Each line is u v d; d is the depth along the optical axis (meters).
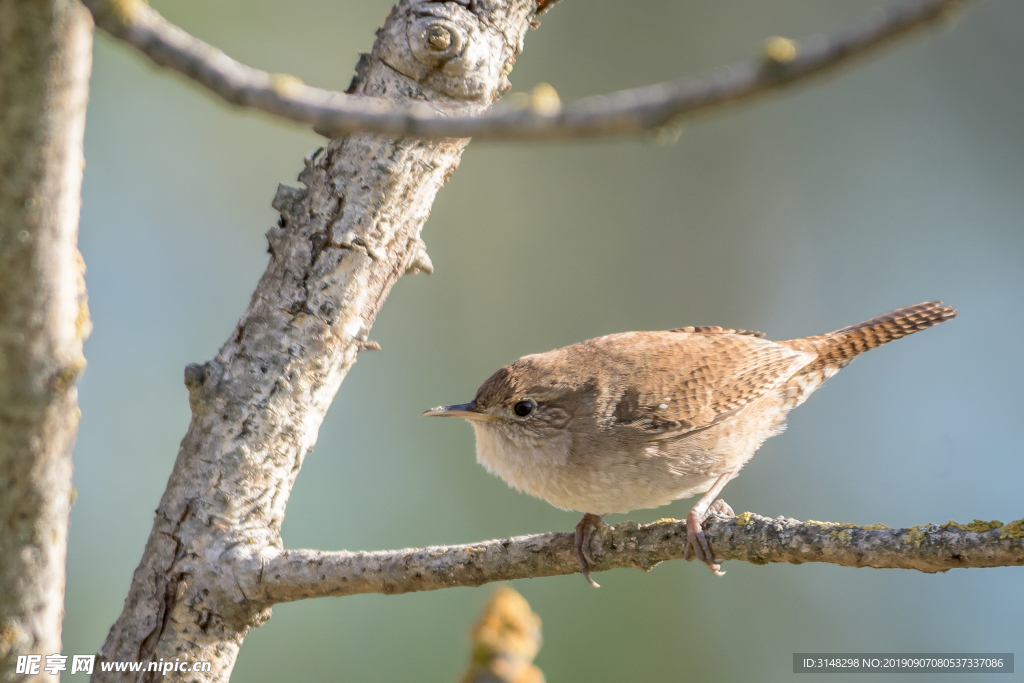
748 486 16.33
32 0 4.28
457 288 17.05
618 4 18.03
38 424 4.90
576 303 17.28
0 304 4.71
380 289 7.02
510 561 6.64
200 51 3.52
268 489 6.66
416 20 6.83
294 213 6.94
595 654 14.15
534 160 17.64
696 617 14.90
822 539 6.00
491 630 6.30
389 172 6.89
